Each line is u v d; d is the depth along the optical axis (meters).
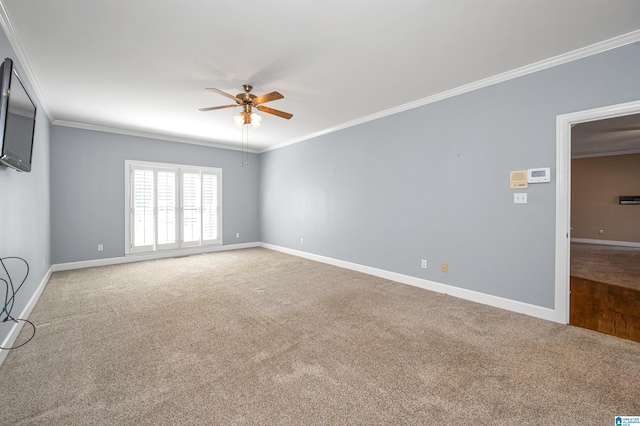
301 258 5.78
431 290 3.69
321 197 5.41
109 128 5.14
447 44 2.46
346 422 1.51
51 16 2.06
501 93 3.05
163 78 3.09
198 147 6.27
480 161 3.22
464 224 3.38
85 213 4.96
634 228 7.18
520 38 2.37
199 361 2.07
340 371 1.96
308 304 3.21
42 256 3.71
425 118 3.72
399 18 2.10
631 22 2.14
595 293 3.60
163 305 3.17
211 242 6.50
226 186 6.73
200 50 2.55
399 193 4.05
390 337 2.44
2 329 2.10
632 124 4.76
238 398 1.69
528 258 2.89
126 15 2.06
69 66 2.83
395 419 1.53
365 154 4.53
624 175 7.31
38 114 3.42
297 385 1.81
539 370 1.96
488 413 1.57
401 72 2.98
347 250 4.89
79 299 3.35
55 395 1.70
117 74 3.00
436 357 2.13
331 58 2.69
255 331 2.55
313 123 4.85
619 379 1.85
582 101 2.55
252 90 3.41
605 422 1.50
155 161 5.69
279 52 2.58
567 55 2.59
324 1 1.92
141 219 5.52
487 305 3.17
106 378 1.86
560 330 2.55
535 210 2.85
